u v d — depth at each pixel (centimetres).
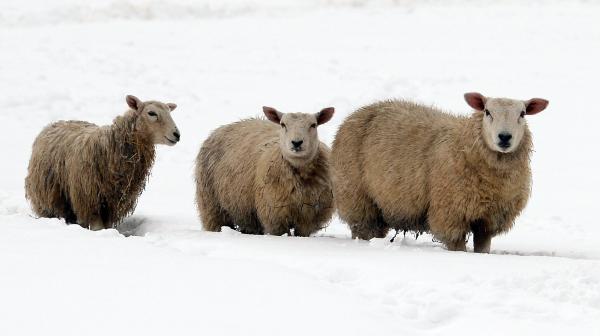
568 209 3853
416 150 2602
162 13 9894
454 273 1930
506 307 1670
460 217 2488
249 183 2842
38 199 3164
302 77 6869
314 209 2786
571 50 7556
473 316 1620
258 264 1953
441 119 2645
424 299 1717
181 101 6241
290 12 9981
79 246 2112
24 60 7350
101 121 5834
